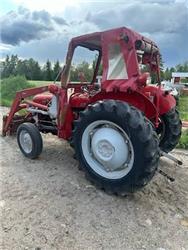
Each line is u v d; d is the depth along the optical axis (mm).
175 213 2783
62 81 3721
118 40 3045
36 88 4516
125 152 2963
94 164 3229
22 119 5066
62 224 2496
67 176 3520
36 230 2393
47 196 2986
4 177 3426
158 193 3182
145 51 3328
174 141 4047
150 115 3350
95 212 2721
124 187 2953
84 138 3252
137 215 2709
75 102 3684
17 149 4504
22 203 2818
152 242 2330
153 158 2789
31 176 3482
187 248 2283
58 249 2182
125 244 2285
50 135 5418
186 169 3961
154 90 3465
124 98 3260
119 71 3098
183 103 12016
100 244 2268
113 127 3021
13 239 2266
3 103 9375
